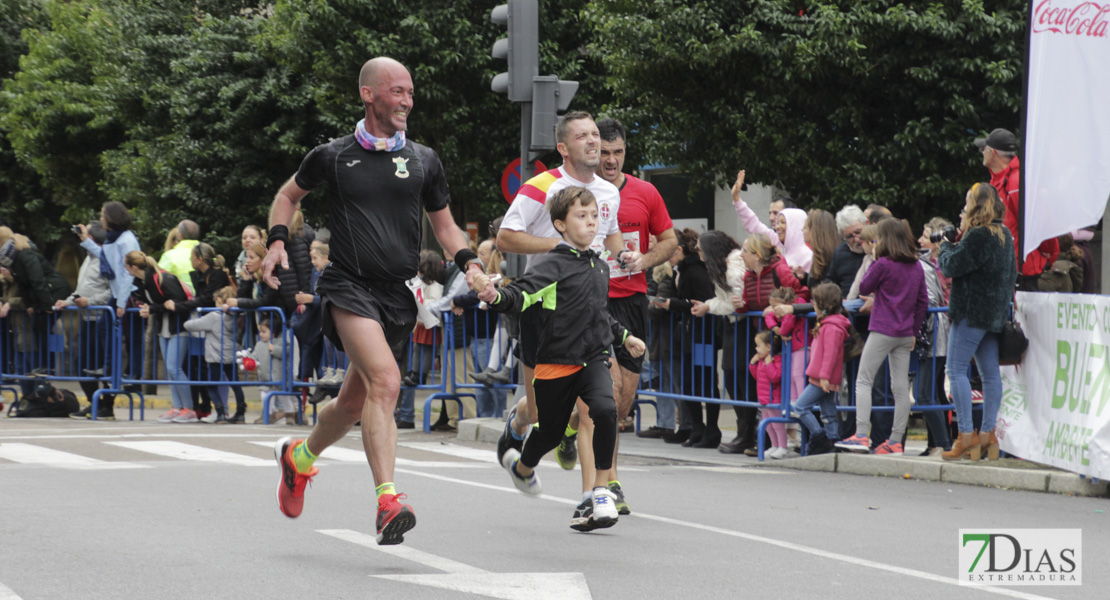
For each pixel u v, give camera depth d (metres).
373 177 7.07
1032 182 11.42
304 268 16.84
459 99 25.72
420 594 5.98
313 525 8.03
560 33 25.62
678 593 6.19
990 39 18.56
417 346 16.62
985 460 11.77
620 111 22.23
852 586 6.50
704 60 19.44
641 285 9.06
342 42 24.91
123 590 5.98
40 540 7.32
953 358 11.65
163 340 17.56
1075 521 9.05
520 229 8.55
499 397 16.17
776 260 13.29
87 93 34.56
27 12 40.88
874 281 12.35
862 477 11.80
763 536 8.11
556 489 10.26
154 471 10.86
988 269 11.32
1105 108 11.33
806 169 20.00
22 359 18.92
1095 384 10.31
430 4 25.33
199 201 29.66
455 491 9.98
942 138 19.03
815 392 12.64
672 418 15.35
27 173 38.84
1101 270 21.66
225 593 5.94
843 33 18.34
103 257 18.08
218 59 30.06
